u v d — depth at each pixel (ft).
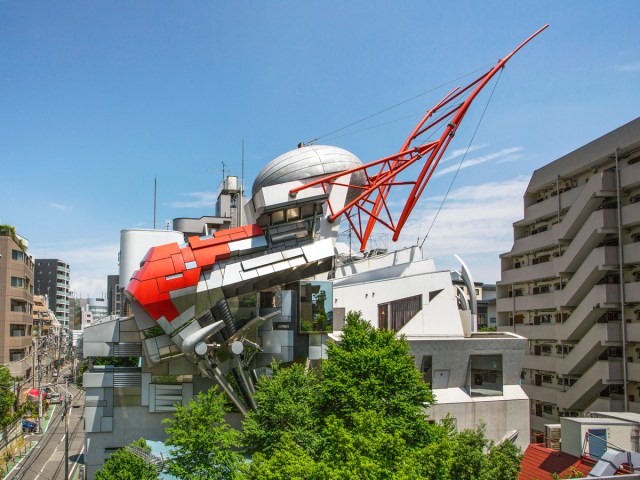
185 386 147.23
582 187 186.60
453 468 91.35
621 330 167.73
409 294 166.81
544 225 214.07
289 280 156.56
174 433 103.04
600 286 172.24
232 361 143.23
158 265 138.92
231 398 142.00
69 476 169.37
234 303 151.12
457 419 153.48
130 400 145.38
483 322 335.26
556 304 195.62
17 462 187.32
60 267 588.50
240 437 113.29
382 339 118.73
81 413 272.10
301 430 105.91
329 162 167.73
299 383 119.85
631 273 167.73
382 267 182.19
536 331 208.23
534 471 119.55
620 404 165.37
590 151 185.06
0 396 207.82
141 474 110.83
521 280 220.23
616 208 175.83
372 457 76.13
